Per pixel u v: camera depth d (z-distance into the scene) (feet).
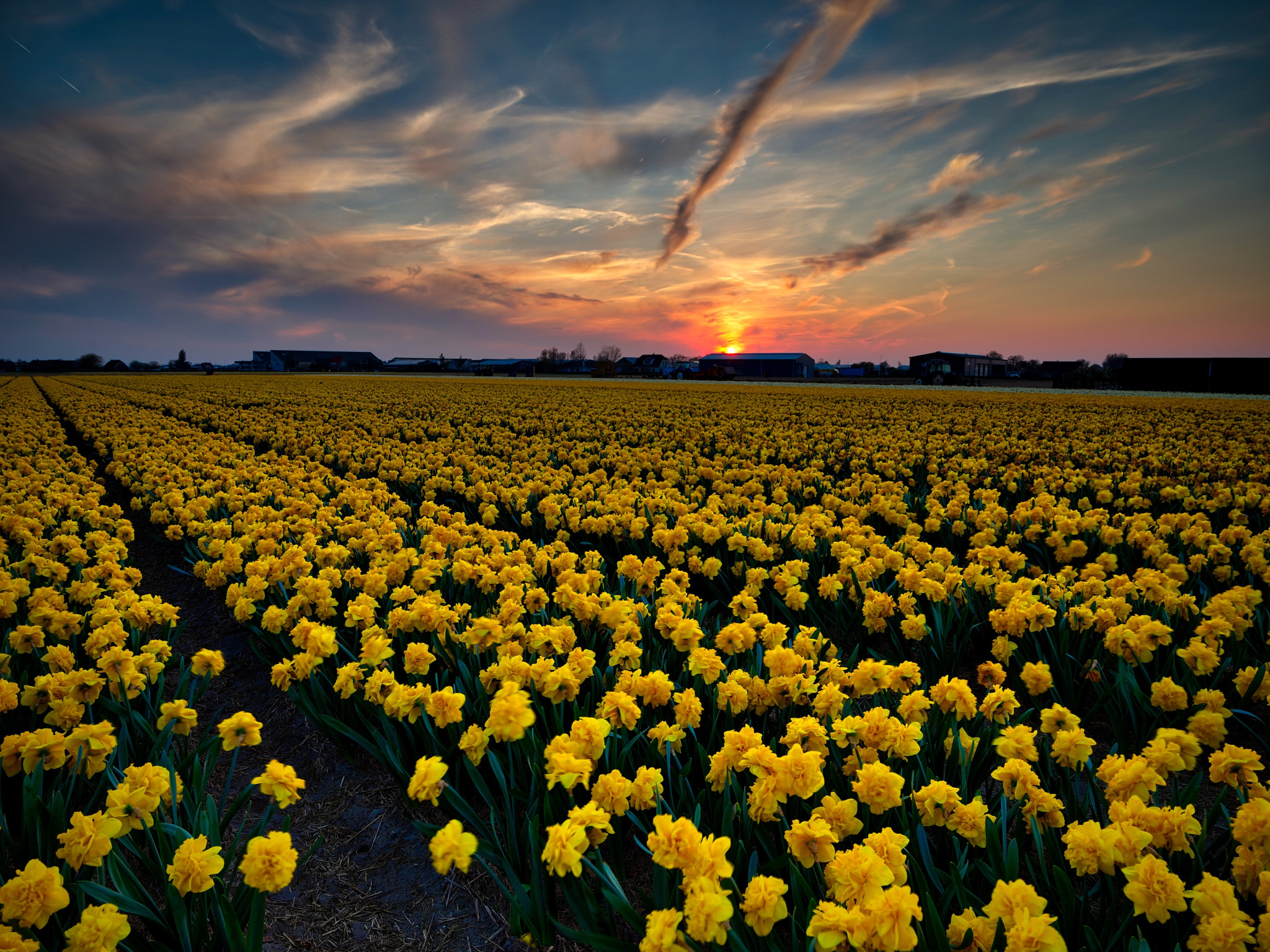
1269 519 28.78
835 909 6.55
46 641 16.28
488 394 137.59
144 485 35.01
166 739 11.53
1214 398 137.90
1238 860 7.61
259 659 20.25
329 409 95.76
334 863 12.18
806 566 19.33
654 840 7.35
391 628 14.88
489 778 12.26
